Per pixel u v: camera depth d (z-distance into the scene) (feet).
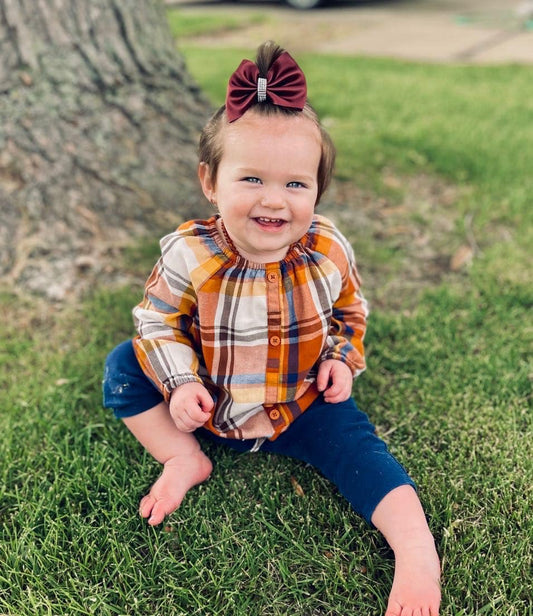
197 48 25.59
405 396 7.54
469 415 7.14
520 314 8.93
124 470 6.47
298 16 34.19
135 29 11.07
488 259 10.16
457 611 5.19
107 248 9.87
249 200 5.26
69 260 9.65
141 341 6.02
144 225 10.19
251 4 37.35
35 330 8.73
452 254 10.45
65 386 7.73
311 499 6.18
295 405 6.18
